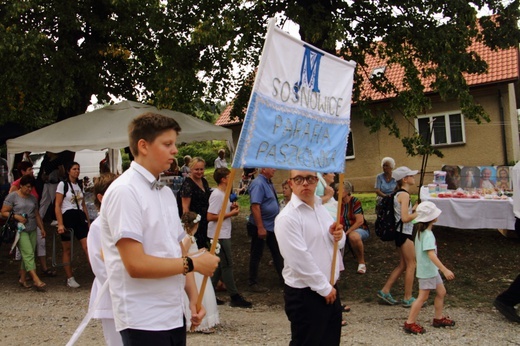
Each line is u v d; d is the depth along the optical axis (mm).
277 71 3250
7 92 12453
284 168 3336
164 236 2611
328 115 3689
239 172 23172
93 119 9852
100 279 3273
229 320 6441
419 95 10469
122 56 13742
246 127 3098
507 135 17984
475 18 9812
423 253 5723
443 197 9586
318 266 3670
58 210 8141
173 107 11031
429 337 5594
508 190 10508
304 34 10062
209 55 11398
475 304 6934
